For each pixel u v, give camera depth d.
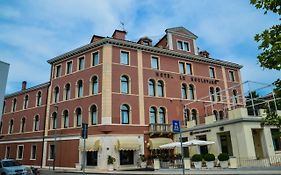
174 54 32.97
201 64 35.25
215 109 34.16
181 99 31.86
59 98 31.73
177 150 29.20
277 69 4.79
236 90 37.38
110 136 25.66
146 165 25.52
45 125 32.38
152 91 30.36
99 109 26.84
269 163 20.09
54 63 34.03
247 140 21.64
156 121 29.31
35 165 31.70
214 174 16.31
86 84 29.05
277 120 5.44
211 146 25.38
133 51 30.19
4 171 18.39
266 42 4.82
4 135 39.66
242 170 17.28
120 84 28.02
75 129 28.38
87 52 30.36
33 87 36.94
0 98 7.38
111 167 24.25
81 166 26.03
